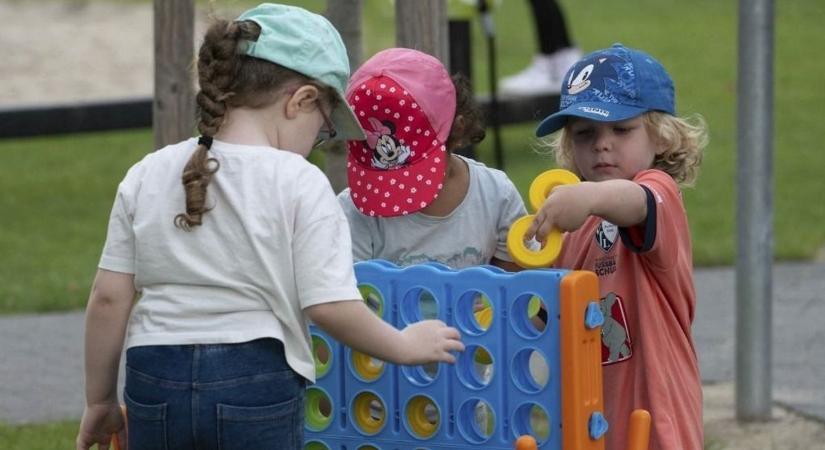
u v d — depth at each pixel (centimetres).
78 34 6109
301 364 1000
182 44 1616
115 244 1024
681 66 5341
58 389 2072
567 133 1203
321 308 962
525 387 1021
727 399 1980
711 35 6006
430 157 1173
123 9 6800
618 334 1122
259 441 981
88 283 2742
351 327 966
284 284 980
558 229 1012
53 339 2369
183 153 1026
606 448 1123
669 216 1059
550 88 4178
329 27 1048
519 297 1010
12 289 2681
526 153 4047
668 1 7031
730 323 2414
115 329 1028
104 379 1044
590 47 5644
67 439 1781
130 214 1020
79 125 3522
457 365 1048
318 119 1039
